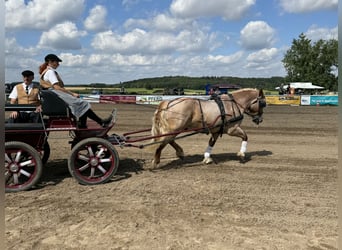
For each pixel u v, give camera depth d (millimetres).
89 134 6223
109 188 6000
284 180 6555
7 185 5711
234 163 7848
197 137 11320
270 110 22125
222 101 7512
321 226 4566
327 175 6895
